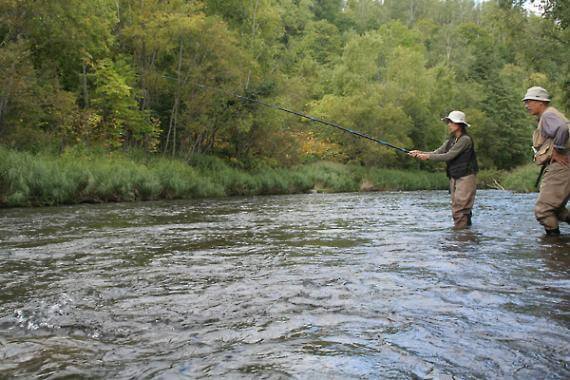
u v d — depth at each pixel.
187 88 23.80
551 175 5.85
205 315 2.81
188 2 24.03
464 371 2.00
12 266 4.27
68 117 19.14
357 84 47.03
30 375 2.03
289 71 43.69
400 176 39.47
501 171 47.59
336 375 1.98
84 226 7.61
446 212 10.35
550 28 21.69
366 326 2.57
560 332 2.44
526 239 5.64
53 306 3.00
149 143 23.09
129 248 5.25
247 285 3.50
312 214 9.98
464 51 72.31
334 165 36.53
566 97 22.52
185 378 1.98
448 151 7.00
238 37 28.12
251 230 6.90
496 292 3.21
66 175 14.96
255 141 28.23
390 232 6.50
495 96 55.75
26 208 12.55
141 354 2.25
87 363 2.16
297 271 3.95
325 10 82.31
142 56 24.09
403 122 41.34
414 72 47.59
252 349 2.28
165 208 12.38
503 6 21.86
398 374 1.98
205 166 24.27
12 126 17.55
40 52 20.47
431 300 3.06
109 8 21.73
